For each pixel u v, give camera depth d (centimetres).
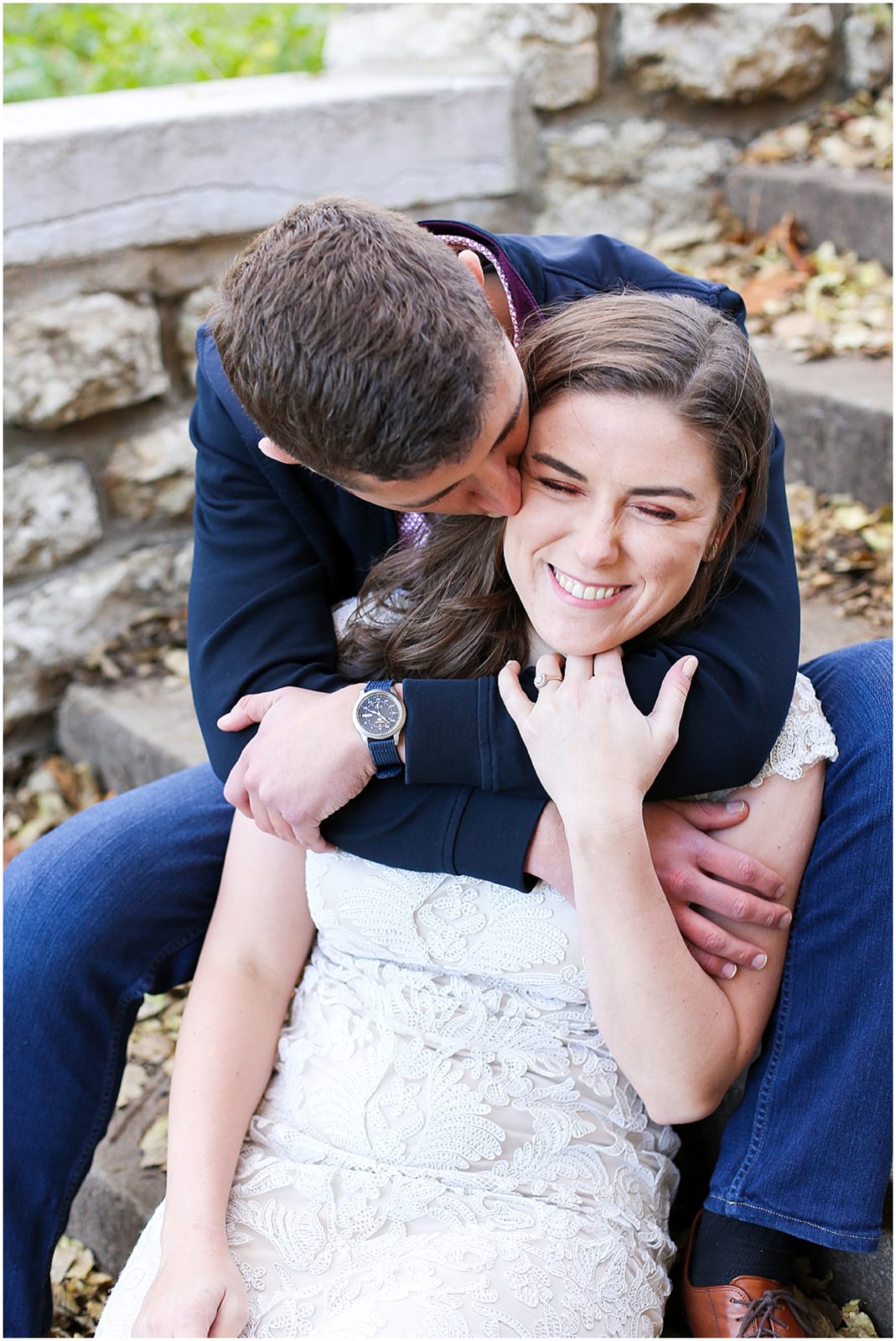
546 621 111
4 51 329
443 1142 116
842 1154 120
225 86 271
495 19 282
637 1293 114
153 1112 178
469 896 118
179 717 223
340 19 312
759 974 117
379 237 92
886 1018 117
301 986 131
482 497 104
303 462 101
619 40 285
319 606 133
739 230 295
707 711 112
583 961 117
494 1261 109
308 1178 116
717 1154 151
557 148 288
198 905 148
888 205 261
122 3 358
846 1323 133
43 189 218
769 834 118
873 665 125
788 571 123
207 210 238
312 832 117
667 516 103
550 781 110
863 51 296
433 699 114
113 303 232
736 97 291
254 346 93
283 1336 107
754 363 108
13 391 224
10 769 242
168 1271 109
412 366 89
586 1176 117
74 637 243
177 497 251
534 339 108
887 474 220
